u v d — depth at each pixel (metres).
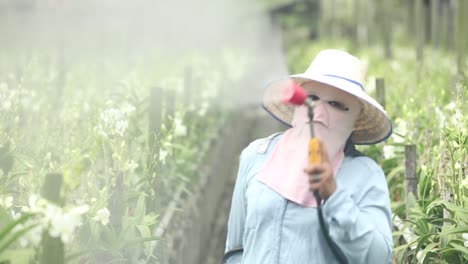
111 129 4.58
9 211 3.71
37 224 3.07
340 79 3.54
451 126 4.70
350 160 3.62
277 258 3.49
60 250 3.16
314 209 3.49
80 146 4.78
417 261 4.44
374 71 12.34
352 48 22.97
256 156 3.76
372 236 3.38
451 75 9.26
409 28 21.48
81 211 3.11
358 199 3.51
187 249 6.57
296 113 3.64
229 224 3.86
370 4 22.91
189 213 6.86
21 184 4.23
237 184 3.81
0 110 5.00
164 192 6.00
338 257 3.45
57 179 3.04
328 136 3.56
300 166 3.54
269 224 3.55
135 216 4.48
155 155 4.90
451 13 17.58
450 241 4.18
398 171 5.68
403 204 5.23
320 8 30.00
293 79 3.65
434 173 4.93
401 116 6.49
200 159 7.76
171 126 5.97
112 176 4.61
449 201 4.52
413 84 8.89
